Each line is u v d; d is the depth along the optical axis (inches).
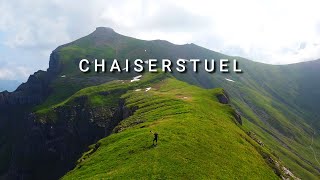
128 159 2738.7
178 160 2628.0
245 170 2925.7
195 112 4426.7
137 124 4340.6
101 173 2610.7
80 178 2650.1
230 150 3243.1
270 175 3161.9
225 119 4714.6
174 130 3363.7
